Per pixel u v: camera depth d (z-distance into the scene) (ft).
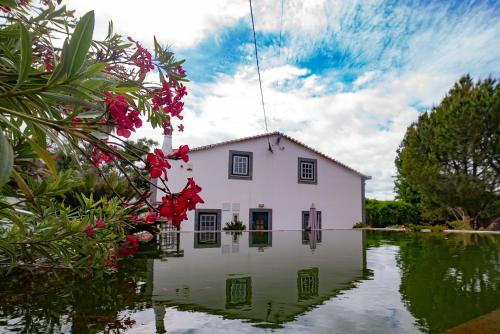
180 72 6.70
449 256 16.76
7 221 6.02
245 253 17.95
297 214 52.31
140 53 6.44
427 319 6.11
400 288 8.94
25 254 6.08
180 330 5.33
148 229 12.23
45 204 5.52
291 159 53.67
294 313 6.45
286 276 10.69
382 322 5.92
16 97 3.00
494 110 42.65
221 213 47.14
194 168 46.21
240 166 50.03
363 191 58.29
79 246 6.96
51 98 2.96
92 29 2.79
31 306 6.54
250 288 8.79
